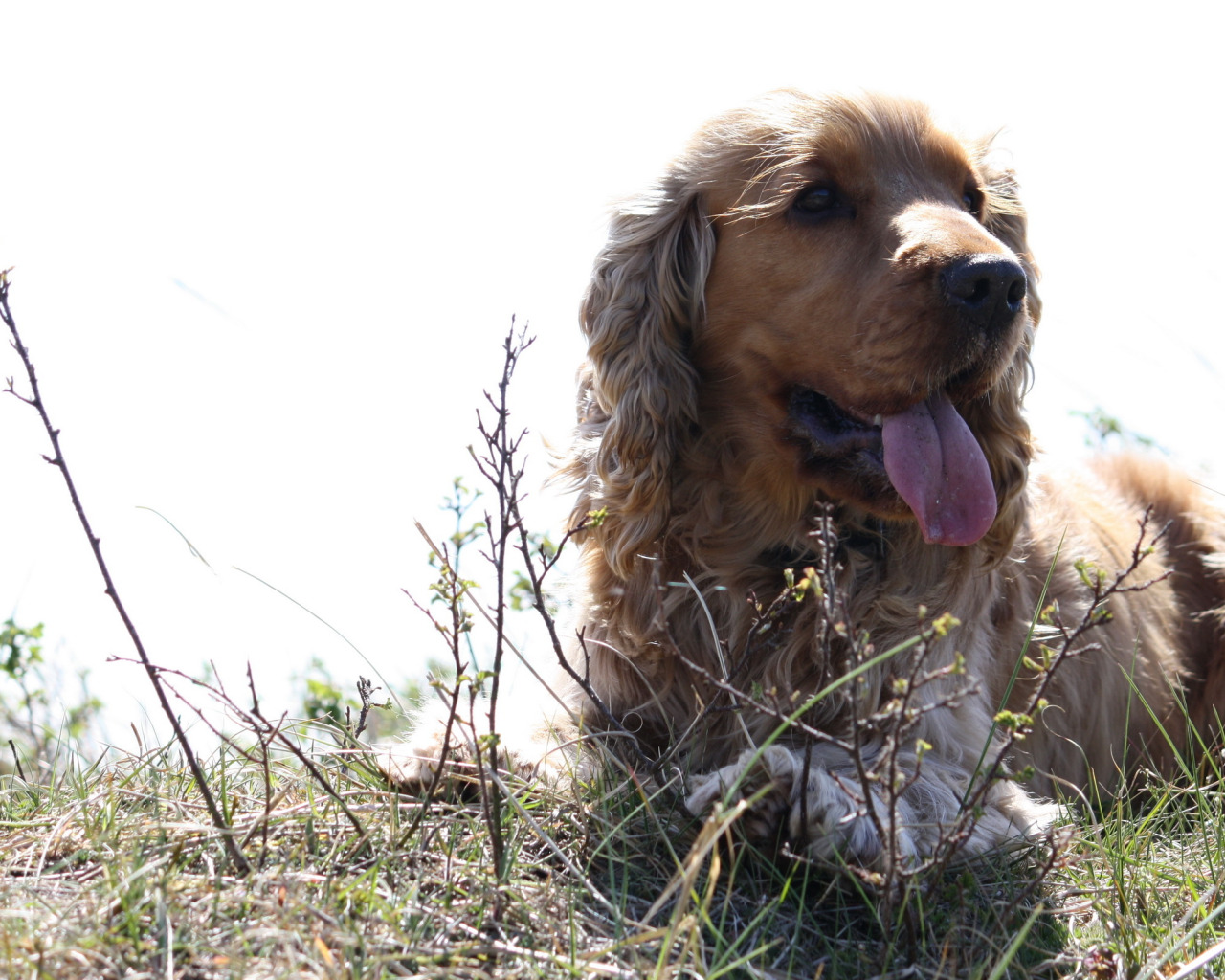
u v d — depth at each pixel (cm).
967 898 104
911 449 112
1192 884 108
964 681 117
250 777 112
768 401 117
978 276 110
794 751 113
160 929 97
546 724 119
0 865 105
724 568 118
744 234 117
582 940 100
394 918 99
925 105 120
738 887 105
